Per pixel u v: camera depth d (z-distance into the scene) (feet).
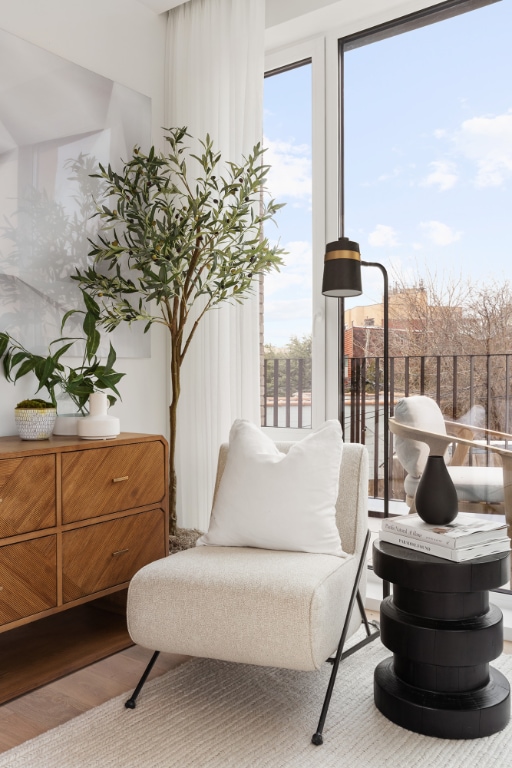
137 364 10.00
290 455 6.62
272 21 9.39
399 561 5.76
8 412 8.11
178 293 8.93
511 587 8.06
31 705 6.06
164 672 6.75
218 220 8.66
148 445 8.12
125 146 9.55
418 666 5.78
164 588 5.74
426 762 5.10
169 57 10.32
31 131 8.25
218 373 9.71
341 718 5.79
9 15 8.11
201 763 5.08
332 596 5.58
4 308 7.97
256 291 9.46
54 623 8.22
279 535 6.33
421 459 8.73
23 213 8.15
